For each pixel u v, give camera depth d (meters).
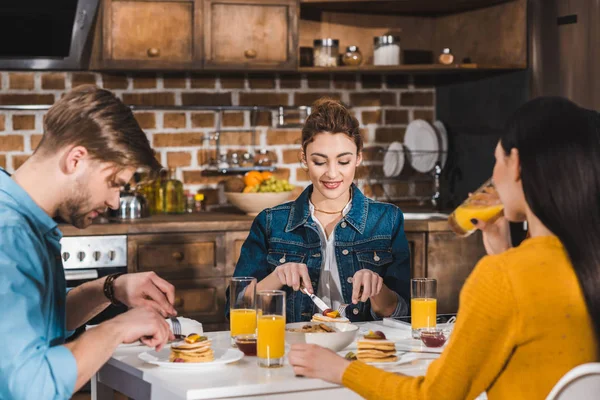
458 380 1.32
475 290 1.30
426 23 4.52
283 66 3.99
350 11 4.41
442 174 4.54
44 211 1.59
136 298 1.91
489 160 4.16
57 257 1.66
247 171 4.33
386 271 2.50
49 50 3.86
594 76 3.70
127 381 1.75
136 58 3.84
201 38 3.89
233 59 3.93
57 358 1.46
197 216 4.00
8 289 1.44
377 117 4.52
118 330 1.58
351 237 2.50
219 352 1.79
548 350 1.26
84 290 1.93
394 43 4.19
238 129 4.33
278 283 2.17
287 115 4.38
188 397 1.50
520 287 1.26
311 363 1.51
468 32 4.31
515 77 3.97
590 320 1.25
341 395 1.60
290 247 2.50
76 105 1.55
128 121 1.59
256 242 2.53
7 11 3.74
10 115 4.04
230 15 3.91
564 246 1.26
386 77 4.51
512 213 1.38
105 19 3.79
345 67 4.09
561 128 1.28
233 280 1.90
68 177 1.57
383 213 2.55
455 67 4.01
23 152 4.06
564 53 3.79
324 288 2.48
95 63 3.91
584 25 3.71
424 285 2.00
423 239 3.86
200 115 4.28
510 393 1.30
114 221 3.73
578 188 1.25
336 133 2.36
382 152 4.51
